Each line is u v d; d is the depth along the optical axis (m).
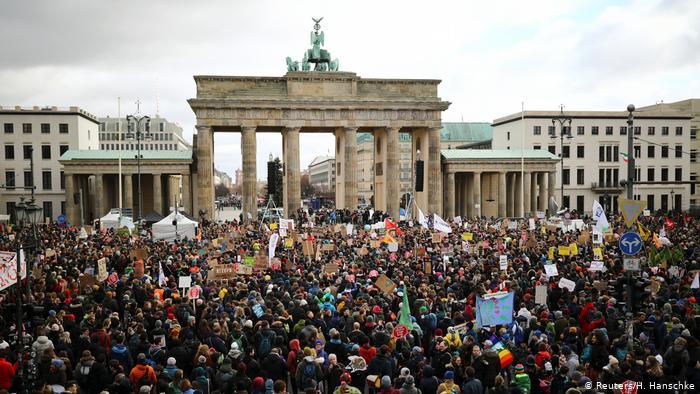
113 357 19.73
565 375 18.14
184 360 20.61
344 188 107.69
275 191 79.06
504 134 154.75
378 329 22.38
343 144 109.25
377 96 108.19
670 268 36.44
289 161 104.81
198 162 102.50
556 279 34.50
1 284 25.19
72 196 108.88
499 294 23.38
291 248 51.25
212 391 19.19
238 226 75.50
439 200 109.62
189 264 40.78
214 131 112.88
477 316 23.22
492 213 129.50
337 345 21.12
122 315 26.95
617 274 35.94
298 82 105.00
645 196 145.75
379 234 59.62
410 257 44.28
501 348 20.41
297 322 24.64
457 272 36.12
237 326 22.39
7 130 133.12
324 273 36.16
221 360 20.02
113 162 108.50
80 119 137.25
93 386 18.25
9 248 46.94
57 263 38.50
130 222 73.44
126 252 44.62
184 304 26.27
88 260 40.72
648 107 164.00
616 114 143.50
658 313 25.28
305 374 18.95
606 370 18.44
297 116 104.62
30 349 21.33
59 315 23.45
